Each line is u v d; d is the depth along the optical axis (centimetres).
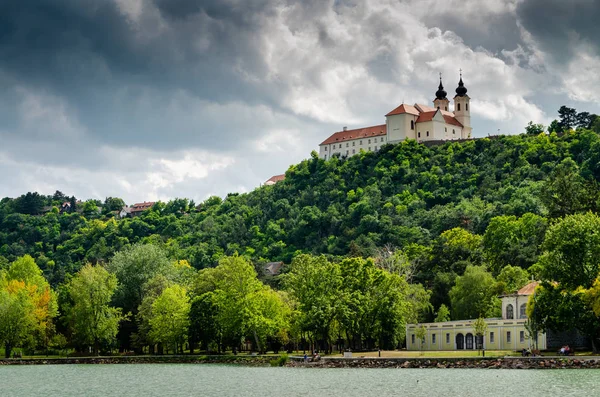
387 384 13062
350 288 19575
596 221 16562
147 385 13962
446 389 12112
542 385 12125
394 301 19512
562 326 15550
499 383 12594
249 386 13450
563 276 16000
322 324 18725
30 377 15900
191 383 14150
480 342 18850
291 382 13875
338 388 12762
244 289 19888
